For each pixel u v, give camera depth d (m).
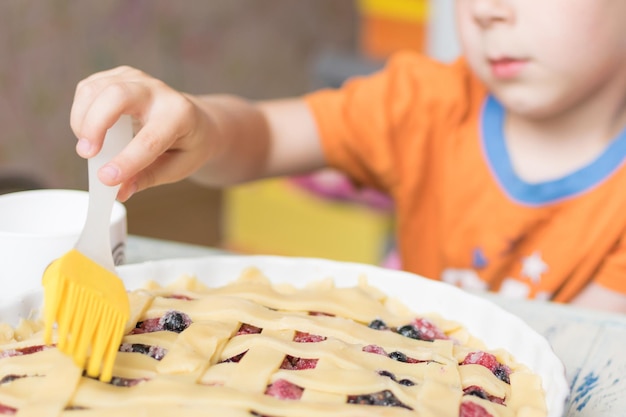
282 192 1.88
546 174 0.94
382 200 1.79
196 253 0.82
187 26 2.58
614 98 0.90
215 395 0.51
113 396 0.51
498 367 0.59
